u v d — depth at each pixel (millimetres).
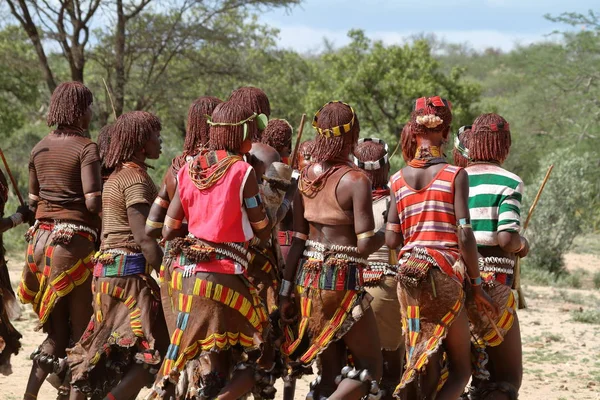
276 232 17250
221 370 15875
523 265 56688
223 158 15336
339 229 15711
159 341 17531
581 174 60031
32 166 19328
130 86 94812
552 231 57062
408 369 15672
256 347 15484
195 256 15148
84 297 18812
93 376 17531
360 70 101875
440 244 15648
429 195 15766
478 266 15727
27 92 96312
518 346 17484
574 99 114438
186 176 15555
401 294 16031
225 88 103438
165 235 15836
